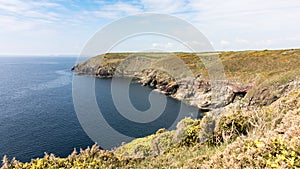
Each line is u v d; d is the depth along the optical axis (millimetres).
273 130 4730
